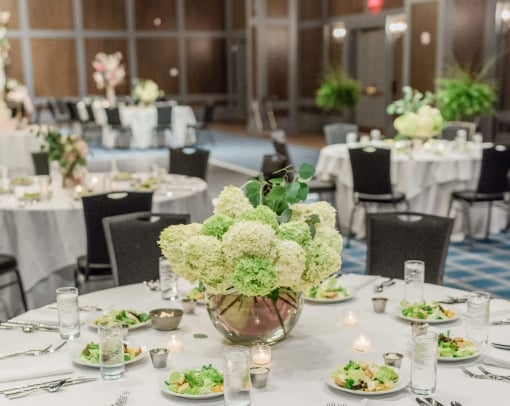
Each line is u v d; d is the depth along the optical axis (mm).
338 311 2576
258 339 2141
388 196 6129
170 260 2152
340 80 12711
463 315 2492
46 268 4453
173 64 18750
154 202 4641
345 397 1873
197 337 2340
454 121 8906
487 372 1999
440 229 3244
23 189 5215
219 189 8852
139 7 18234
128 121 13258
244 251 1960
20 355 2191
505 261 5762
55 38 17609
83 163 5164
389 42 12852
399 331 2365
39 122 17062
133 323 2410
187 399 1864
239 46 18859
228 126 17547
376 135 7469
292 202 2223
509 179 6547
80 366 2104
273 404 1836
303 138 14297
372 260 3391
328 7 14539
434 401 1798
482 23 10211
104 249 4145
